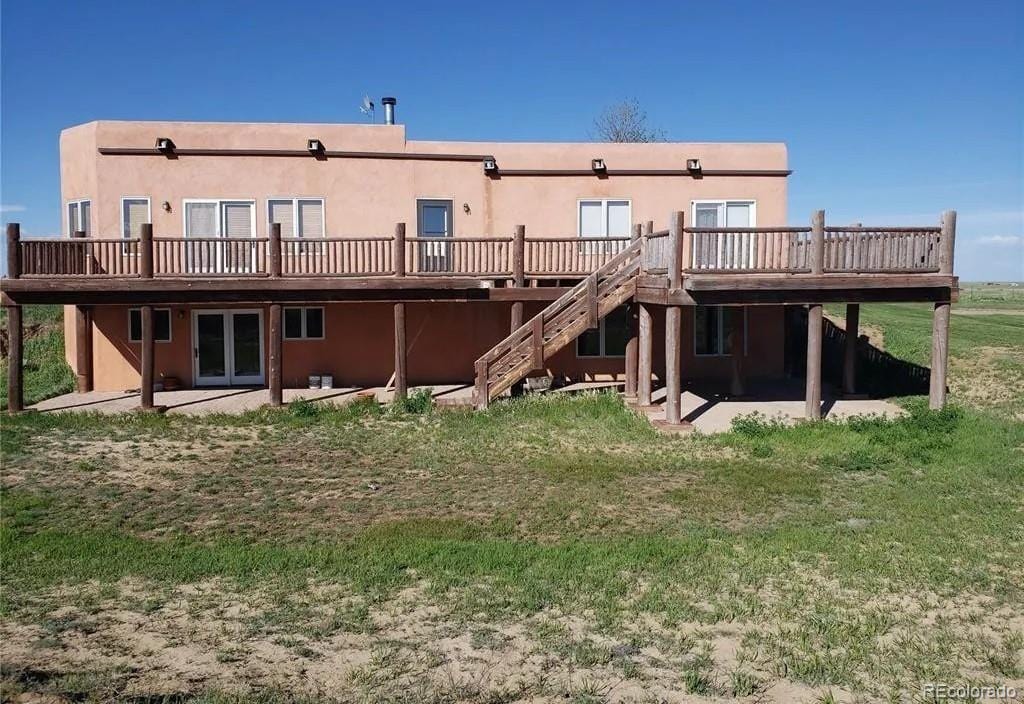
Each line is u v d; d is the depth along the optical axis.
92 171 20.19
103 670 6.19
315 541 9.16
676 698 5.89
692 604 7.48
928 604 7.62
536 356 17.20
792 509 10.62
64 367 22.38
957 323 29.92
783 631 6.96
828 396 19.31
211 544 9.05
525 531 9.63
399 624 7.04
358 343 20.94
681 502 10.84
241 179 20.19
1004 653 6.68
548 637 6.79
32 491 11.18
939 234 16.17
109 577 8.02
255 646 6.60
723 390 20.17
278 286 17.50
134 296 17.22
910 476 12.29
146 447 13.89
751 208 21.66
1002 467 12.68
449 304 21.11
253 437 14.74
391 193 20.61
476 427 15.45
